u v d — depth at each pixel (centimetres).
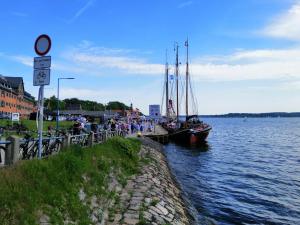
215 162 3675
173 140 5612
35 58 1059
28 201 833
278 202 1955
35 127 4188
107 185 1384
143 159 2541
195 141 5394
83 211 995
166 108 8406
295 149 5219
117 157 2025
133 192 1468
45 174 1016
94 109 16725
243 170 3131
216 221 1564
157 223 1135
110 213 1146
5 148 976
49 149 1332
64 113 10800
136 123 5503
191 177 2722
